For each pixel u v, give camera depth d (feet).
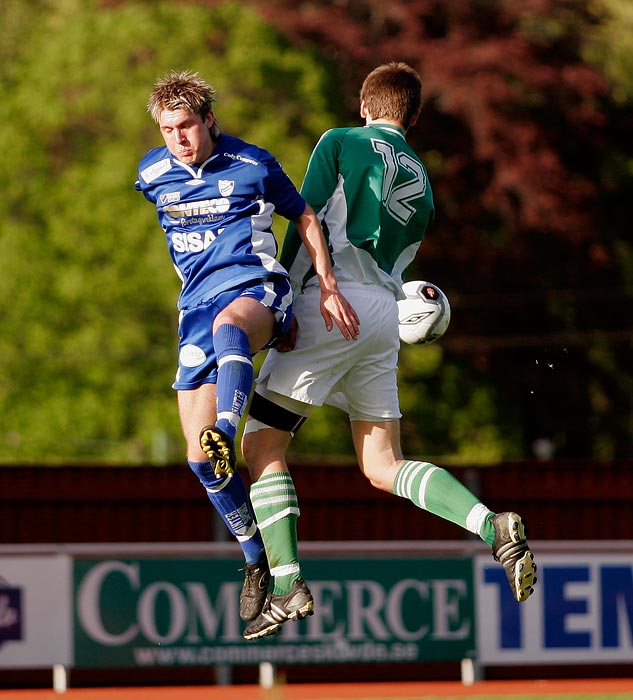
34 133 306.35
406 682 129.18
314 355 59.16
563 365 363.76
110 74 303.07
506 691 120.26
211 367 56.59
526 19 350.23
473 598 124.67
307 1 332.80
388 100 63.16
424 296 65.82
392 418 61.36
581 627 125.18
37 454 301.02
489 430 340.39
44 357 300.20
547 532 136.46
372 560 123.65
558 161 338.54
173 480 132.77
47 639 119.65
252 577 60.95
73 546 120.98
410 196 61.52
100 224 299.17
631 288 365.81
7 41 321.52
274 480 59.06
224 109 296.71
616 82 354.54
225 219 57.00
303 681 128.36
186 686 126.62
